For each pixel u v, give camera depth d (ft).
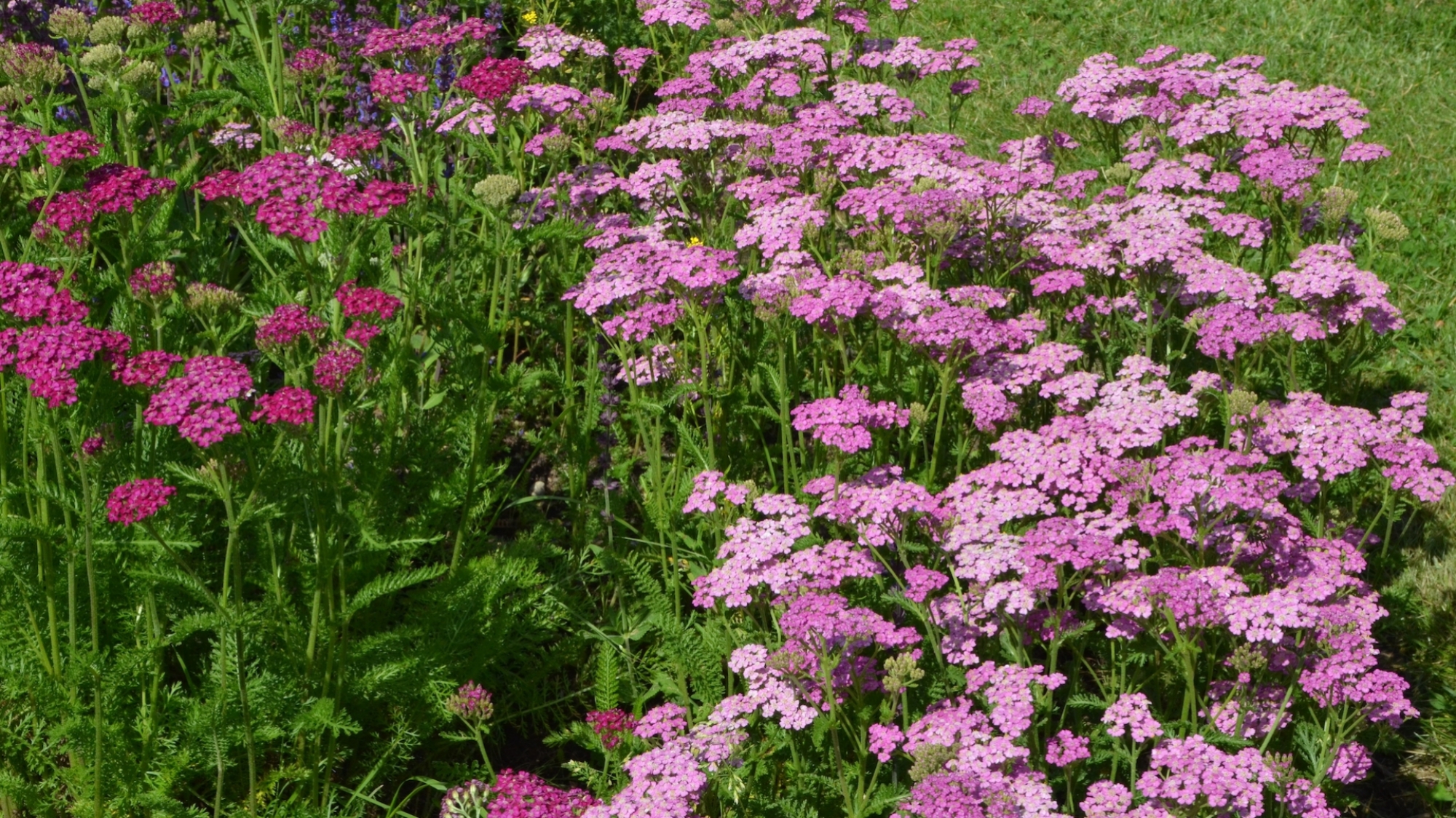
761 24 24.98
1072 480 14.40
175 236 14.71
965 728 11.84
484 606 13.43
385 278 16.06
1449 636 16.24
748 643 14.05
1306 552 14.12
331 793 12.66
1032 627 13.60
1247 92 21.66
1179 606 12.29
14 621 12.96
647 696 14.16
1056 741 12.42
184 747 11.85
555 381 17.25
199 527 13.66
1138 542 14.84
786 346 17.46
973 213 17.51
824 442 14.80
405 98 16.16
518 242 15.23
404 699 13.06
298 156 13.64
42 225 13.33
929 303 16.10
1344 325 18.53
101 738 11.58
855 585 14.42
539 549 14.62
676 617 14.80
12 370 12.89
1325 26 32.01
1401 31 31.73
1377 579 17.06
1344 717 12.69
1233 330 16.35
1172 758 11.60
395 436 13.55
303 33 22.21
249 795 12.04
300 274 15.05
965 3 34.09
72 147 13.65
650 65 27.86
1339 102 20.59
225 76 21.56
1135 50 31.71
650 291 15.71
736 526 14.08
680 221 19.67
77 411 12.46
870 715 12.73
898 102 21.52
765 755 12.90
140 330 13.78
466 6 24.47
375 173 19.11
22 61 14.96
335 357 11.69
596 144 19.76
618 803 11.02
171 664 13.82
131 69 16.39
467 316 13.73
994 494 14.46
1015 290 19.51
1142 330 17.84
